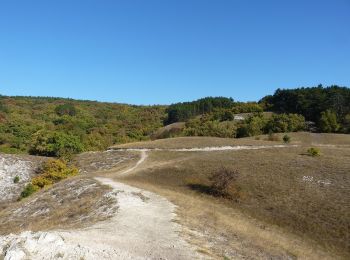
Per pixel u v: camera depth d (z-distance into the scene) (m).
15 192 54.03
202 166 48.28
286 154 52.78
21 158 63.38
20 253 12.94
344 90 125.81
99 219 23.44
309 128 107.00
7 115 123.12
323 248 25.22
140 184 40.84
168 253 15.81
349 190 34.44
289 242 24.45
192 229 21.41
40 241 14.18
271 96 146.12
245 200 34.88
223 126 102.06
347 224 27.83
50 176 55.06
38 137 73.31
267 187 37.28
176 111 145.88
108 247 15.31
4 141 91.00
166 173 47.50
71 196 35.44
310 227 28.27
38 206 34.62
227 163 48.12
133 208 26.48
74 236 16.75
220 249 18.03
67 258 13.28
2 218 33.97
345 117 104.38
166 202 29.92
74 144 70.75
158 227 21.02
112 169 56.03
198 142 69.31
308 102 122.25
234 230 23.30
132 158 62.38
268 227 28.52
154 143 71.69
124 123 137.12
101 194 33.03
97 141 96.12
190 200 32.75
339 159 47.66
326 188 35.72
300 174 40.44
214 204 33.94
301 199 33.50
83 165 62.00
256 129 97.12
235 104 161.12
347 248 25.03
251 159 49.50
